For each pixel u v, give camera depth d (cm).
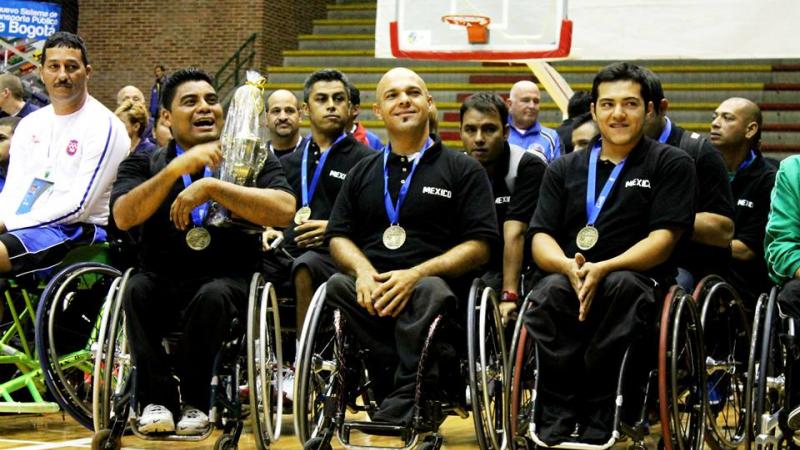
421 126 432
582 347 398
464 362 418
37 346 489
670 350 384
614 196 412
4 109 760
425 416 393
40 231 518
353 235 438
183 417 411
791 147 1228
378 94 439
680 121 1287
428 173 428
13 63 1284
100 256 536
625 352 387
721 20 668
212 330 409
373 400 415
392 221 428
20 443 486
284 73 1476
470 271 425
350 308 405
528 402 420
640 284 388
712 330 459
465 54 717
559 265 403
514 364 407
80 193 526
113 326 414
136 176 444
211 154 411
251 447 485
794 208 430
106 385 412
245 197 414
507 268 502
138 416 412
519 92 671
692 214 404
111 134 536
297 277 497
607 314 387
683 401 416
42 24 1266
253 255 438
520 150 524
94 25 1535
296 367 396
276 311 427
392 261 422
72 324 527
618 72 412
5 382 560
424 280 400
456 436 532
